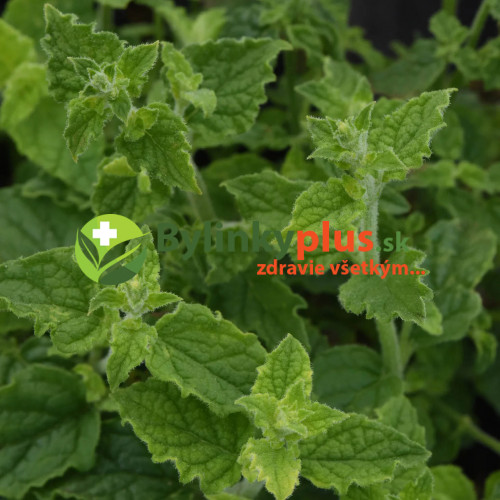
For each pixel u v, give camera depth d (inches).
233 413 27.8
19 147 34.6
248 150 38.3
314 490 31.6
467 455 37.3
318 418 26.5
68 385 31.4
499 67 35.6
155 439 27.4
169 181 27.5
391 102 30.3
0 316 32.6
